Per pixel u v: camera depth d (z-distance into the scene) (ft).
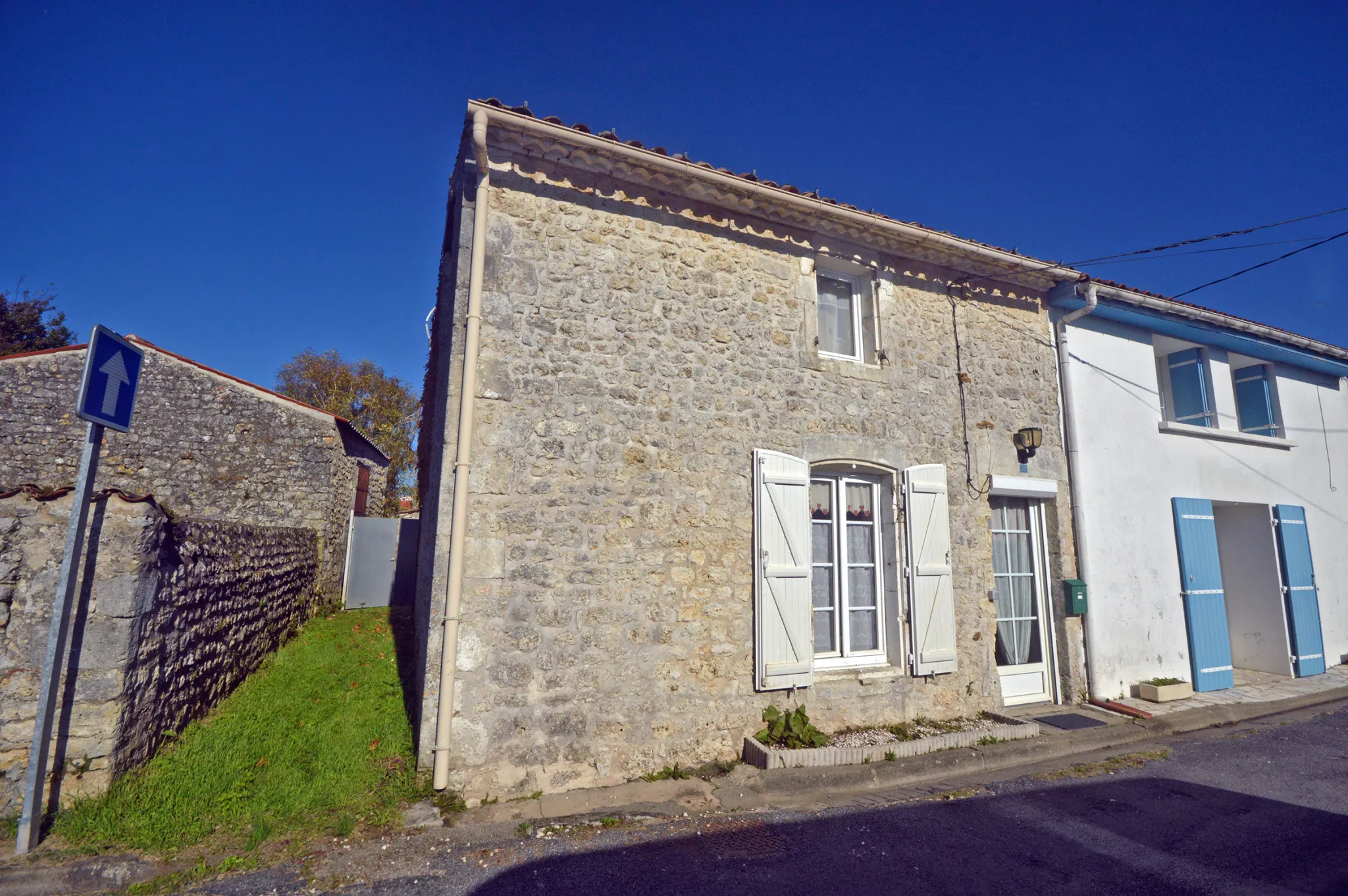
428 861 10.66
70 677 11.34
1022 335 21.93
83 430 29.30
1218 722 20.01
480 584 13.46
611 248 15.75
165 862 10.18
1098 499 22.24
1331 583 28.45
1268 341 27.07
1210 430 25.27
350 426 35.55
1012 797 13.93
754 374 16.96
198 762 12.89
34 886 9.46
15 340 53.21
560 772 13.55
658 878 10.37
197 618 15.23
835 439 17.74
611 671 14.30
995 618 19.56
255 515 31.09
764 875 10.53
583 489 14.57
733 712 15.42
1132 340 24.43
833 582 17.81
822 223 18.12
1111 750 17.34
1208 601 23.82
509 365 14.29
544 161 15.35
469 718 13.07
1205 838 12.09
